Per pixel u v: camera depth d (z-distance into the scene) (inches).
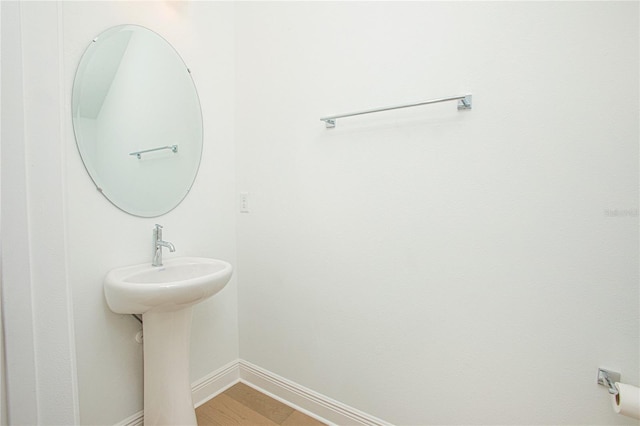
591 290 37.5
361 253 54.0
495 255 42.9
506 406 43.1
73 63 46.0
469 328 45.2
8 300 24.2
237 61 70.6
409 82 48.1
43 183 26.2
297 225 61.8
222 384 68.9
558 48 38.0
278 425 57.7
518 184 41.0
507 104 41.2
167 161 58.7
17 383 24.8
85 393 47.4
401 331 50.7
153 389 49.5
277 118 63.9
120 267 51.8
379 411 53.4
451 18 44.5
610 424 37.1
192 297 46.2
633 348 35.7
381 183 51.4
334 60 55.5
